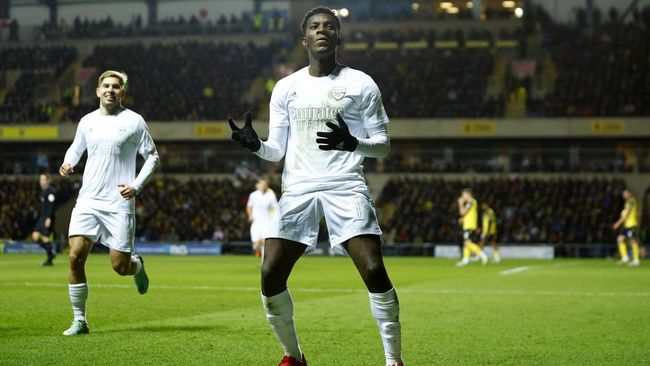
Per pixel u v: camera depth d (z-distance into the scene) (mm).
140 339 6941
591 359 6211
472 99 40125
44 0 48625
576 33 43844
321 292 12781
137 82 43125
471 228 24609
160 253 34125
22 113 41438
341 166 4973
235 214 35906
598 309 10211
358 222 4828
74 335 7164
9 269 18859
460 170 37094
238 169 38250
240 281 15461
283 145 5180
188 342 6785
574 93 38938
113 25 47156
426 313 9617
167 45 45406
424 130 38281
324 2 47031
